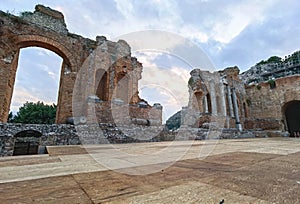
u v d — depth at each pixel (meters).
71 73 13.79
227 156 3.68
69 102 13.21
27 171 2.35
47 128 7.28
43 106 30.83
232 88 21.88
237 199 1.32
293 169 2.39
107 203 1.25
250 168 2.48
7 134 6.27
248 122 20.91
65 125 7.69
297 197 1.36
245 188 1.58
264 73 32.62
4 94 11.05
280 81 22.91
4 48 11.39
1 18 11.48
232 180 1.85
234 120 19.22
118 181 1.84
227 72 23.58
